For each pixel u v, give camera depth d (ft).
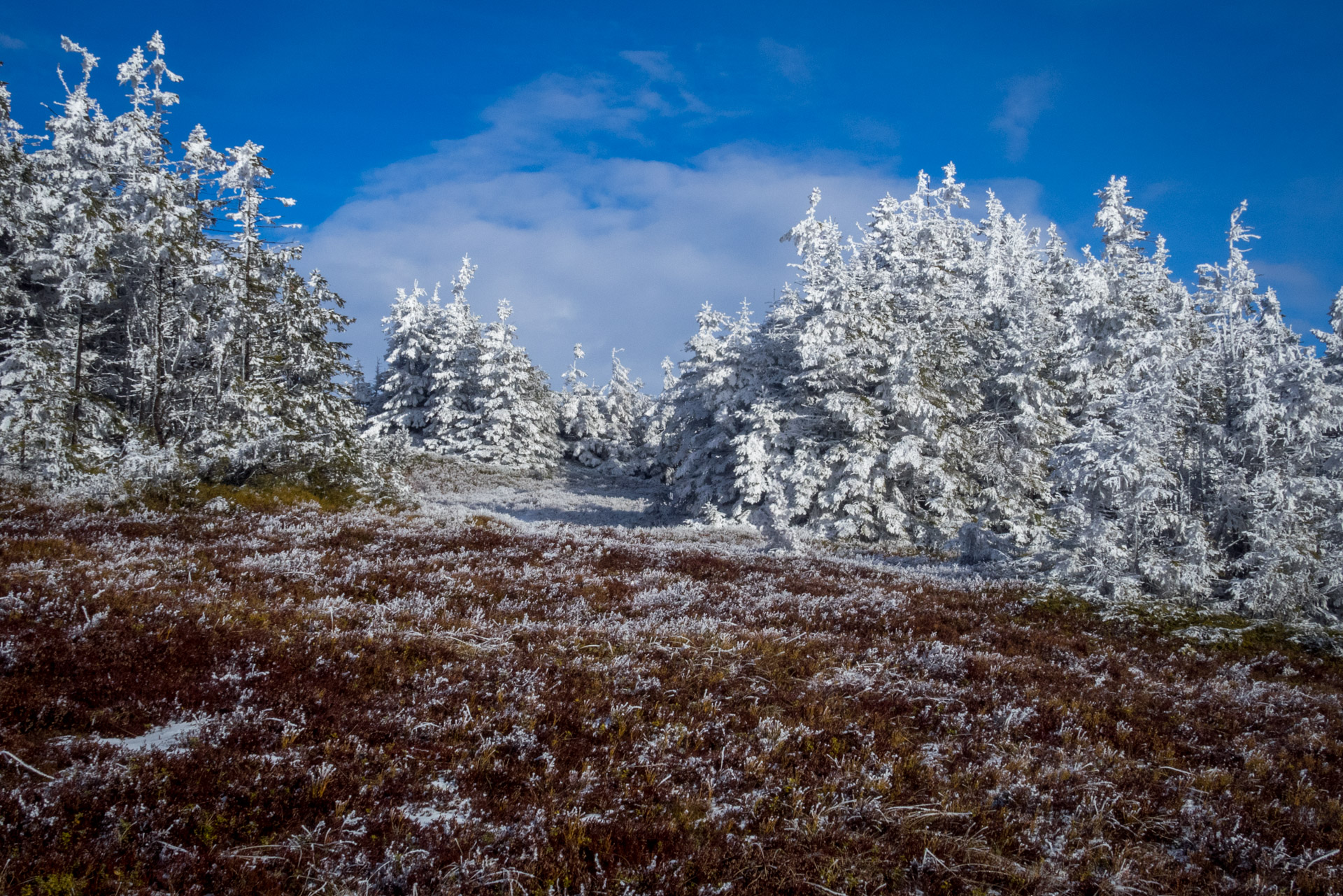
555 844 16.26
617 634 34.55
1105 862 18.11
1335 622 49.75
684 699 26.68
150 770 16.74
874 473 100.22
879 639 38.37
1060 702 29.68
